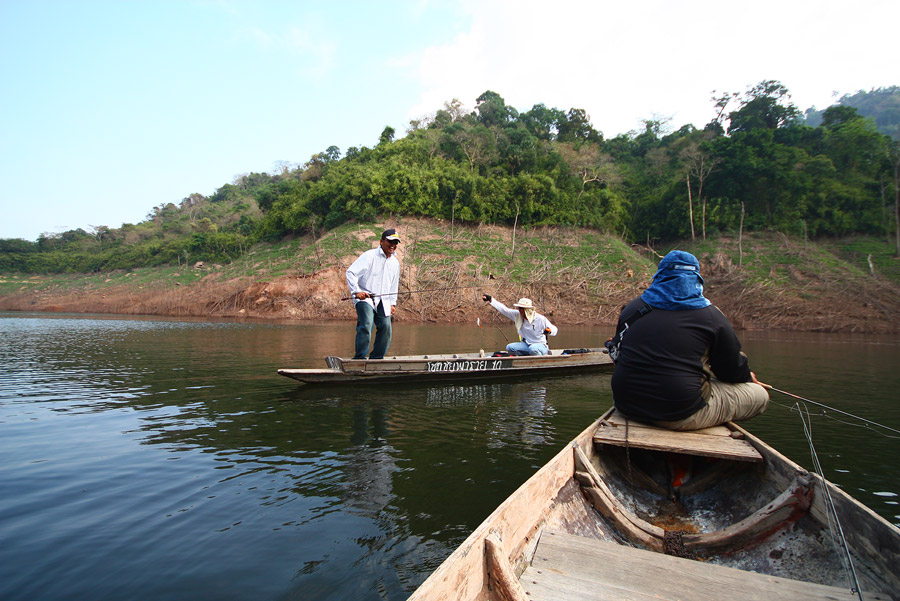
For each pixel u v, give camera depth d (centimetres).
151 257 4706
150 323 2106
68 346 1126
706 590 184
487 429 474
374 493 313
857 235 3597
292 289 2792
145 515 278
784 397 656
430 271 2909
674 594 181
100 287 4072
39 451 387
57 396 583
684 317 341
